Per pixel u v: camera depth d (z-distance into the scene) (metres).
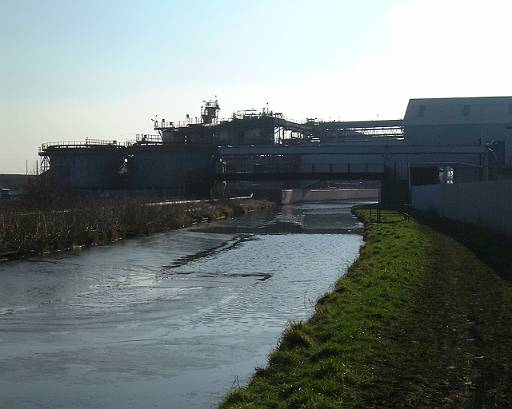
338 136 103.25
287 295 19.02
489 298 14.27
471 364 9.32
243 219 63.69
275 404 7.85
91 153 83.62
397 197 74.00
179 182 82.75
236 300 18.33
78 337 13.91
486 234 29.78
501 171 68.44
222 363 11.67
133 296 19.17
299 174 74.44
